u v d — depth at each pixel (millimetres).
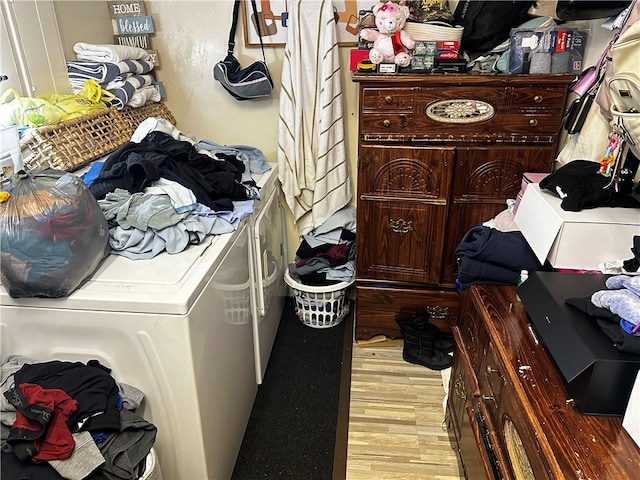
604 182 1347
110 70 1966
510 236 1496
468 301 1585
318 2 2061
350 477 1675
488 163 1968
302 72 2162
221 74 2170
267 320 2186
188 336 1210
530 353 1138
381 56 1908
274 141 2490
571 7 1401
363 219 2133
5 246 1122
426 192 2043
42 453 1000
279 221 2414
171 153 1688
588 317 1032
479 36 1940
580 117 1592
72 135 1704
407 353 2229
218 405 1479
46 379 1138
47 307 1222
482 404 1360
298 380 2152
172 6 2266
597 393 915
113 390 1168
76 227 1188
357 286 2268
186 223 1472
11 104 1606
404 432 1857
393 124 1955
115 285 1250
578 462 831
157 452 1371
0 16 1646
